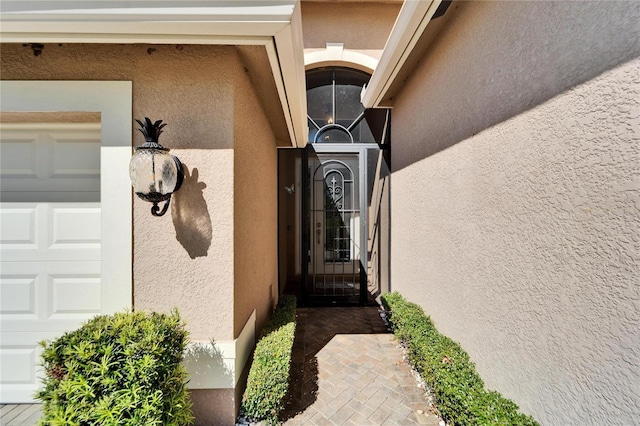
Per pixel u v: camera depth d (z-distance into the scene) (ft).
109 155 7.31
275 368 7.88
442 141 9.71
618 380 4.09
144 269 7.43
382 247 18.92
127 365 5.55
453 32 8.89
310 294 18.79
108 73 7.33
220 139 7.52
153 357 5.74
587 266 4.54
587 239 4.54
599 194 4.36
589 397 4.49
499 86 6.70
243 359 8.38
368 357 11.51
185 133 7.46
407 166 13.41
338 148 18.53
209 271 7.53
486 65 7.20
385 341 13.03
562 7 4.96
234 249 7.64
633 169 3.90
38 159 8.34
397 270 15.16
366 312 17.02
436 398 8.00
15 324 8.08
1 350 8.05
